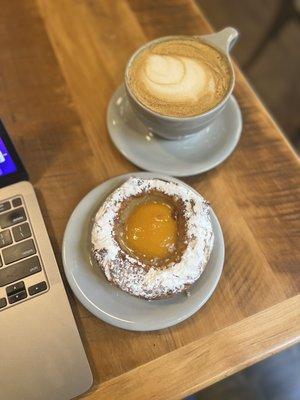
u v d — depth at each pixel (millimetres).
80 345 261
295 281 294
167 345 271
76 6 422
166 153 339
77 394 251
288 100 844
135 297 273
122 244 277
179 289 263
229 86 314
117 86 377
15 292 270
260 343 271
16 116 360
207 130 349
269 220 318
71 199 324
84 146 347
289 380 438
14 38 401
